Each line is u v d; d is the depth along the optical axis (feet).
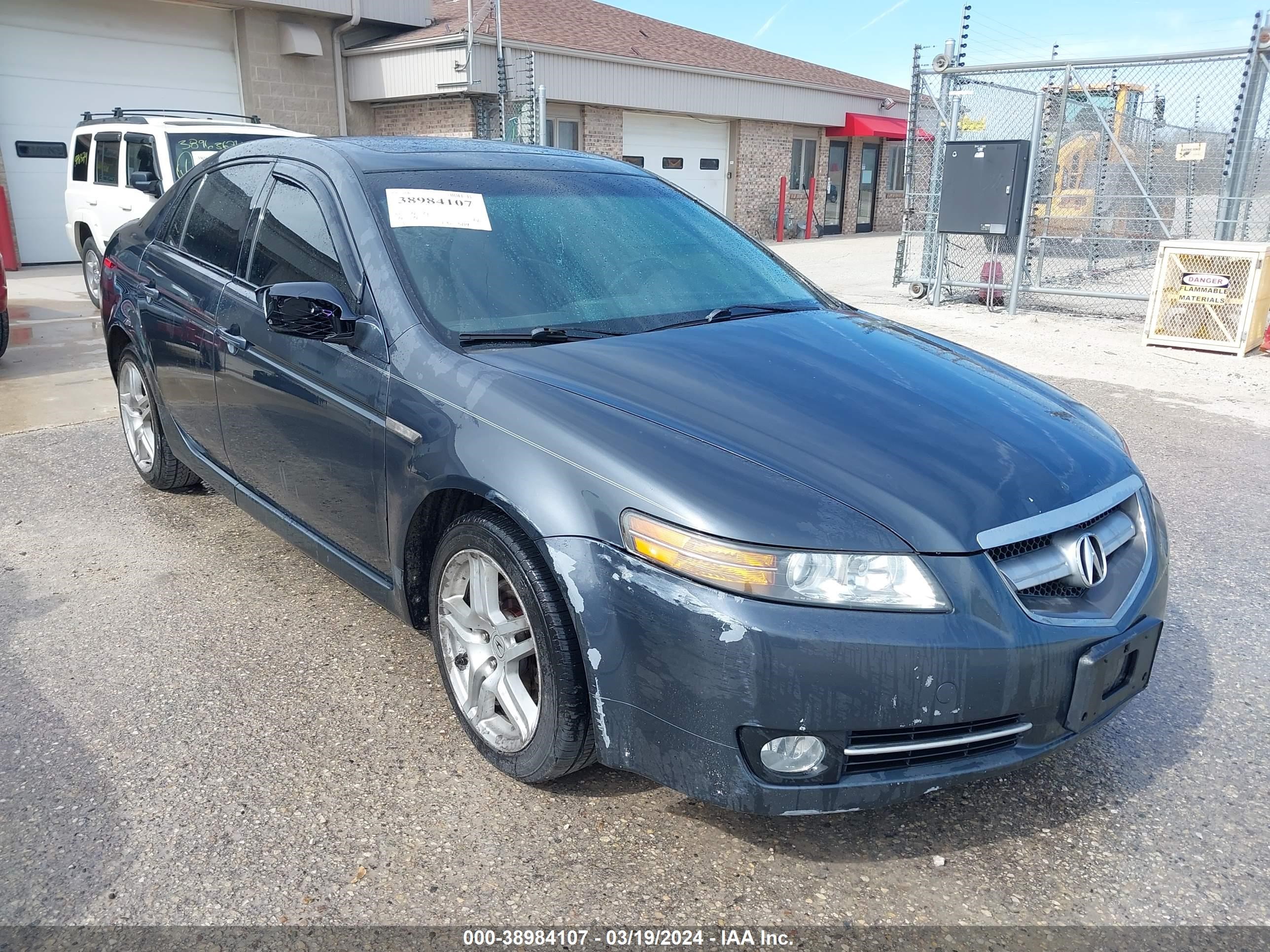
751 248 12.65
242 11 50.75
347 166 10.63
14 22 44.39
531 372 8.61
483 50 49.75
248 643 11.17
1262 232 32.71
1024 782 8.94
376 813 8.27
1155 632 7.91
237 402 11.71
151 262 14.07
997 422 8.70
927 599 6.91
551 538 7.52
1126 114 43.52
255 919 7.08
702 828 8.18
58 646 11.04
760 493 7.15
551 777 8.24
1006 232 34.60
